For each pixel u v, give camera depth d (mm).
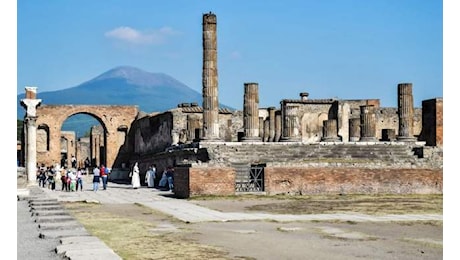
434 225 21625
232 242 17141
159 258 14172
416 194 38406
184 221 22969
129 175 76312
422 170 39031
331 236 18609
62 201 34406
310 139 74625
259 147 45438
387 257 14656
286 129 50844
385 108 75875
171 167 53781
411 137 49875
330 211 27156
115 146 86438
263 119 73438
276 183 37375
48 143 84688
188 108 70625
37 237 16312
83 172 82062
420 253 15281
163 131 71188
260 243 16969
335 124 58375
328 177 38000
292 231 19891
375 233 19406
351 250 15750
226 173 36344
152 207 29797
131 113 86938
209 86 47312
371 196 36656
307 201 33094
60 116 85000
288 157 44188
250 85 50344
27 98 57719
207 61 47344
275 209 28328
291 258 14422
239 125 74688
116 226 21172
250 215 25344
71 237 15500
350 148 45812
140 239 17609
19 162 89688
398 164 39000
